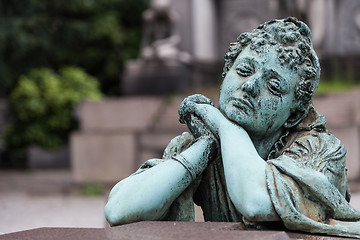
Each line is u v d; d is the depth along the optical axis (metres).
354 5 25.88
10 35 26.38
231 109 3.17
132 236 2.62
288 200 2.80
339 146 3.14
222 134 3.13
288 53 3.20
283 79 3.16
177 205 3.19
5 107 29.42
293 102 3.24
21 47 26.73
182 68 19.56
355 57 20.62
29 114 24.59
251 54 3.22
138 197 3.02
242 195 2.88
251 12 25.69
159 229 2.74
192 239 2.46
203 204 3.46
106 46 29.56
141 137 16.66
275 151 3.30
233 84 3.22
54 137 24.92
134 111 17.31
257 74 3.16
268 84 3.17
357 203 11.00
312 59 3.27
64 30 28.56
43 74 25.45
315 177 2.88
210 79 20.92
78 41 29.17
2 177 20.81
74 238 2.67
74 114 25.36
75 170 16.92
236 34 25.78
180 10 22.17
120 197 3.06
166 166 3.10
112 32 28.62
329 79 20.06
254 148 3.09
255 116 3.15
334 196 2.90
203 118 3.25
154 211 3.03
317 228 2.81
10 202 14.40
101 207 12.95
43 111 24.62
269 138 3.33
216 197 3.34
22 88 24.70
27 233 2.92
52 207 13.13
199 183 3.33
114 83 30.97
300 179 2.87
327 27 23.86
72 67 27.77
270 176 2.88
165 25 20.06
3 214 11.95
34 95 24.56
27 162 26.47
